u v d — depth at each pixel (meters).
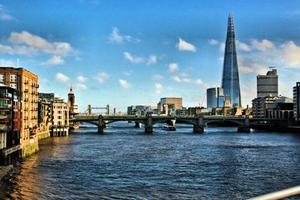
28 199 66.06
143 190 72.12
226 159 120.19
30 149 136.12
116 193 69.88
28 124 137.12
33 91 150.50
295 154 135.12
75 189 73.56
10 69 132.50
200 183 78.81
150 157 125.50
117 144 178.50
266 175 88.81
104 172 93.62
